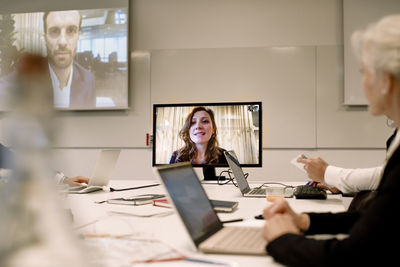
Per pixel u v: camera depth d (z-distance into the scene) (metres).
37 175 0.47
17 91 0.45
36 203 0.47
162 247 0.80
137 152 4.13
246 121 2.42
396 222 0.64
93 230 1.00
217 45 4.08
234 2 4.07
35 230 0.47
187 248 0.86
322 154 3.90
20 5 4.27
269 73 3.99
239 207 1.51
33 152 0.47
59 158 0.48
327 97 3.91
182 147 2.47
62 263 0.47
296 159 1.87
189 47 4.11
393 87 0.78
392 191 0.67
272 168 3.97
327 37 3.94
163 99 4.12
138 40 4.17
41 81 0.46
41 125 0.46
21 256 0.46
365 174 1.60
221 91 4.04
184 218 0.85
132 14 4.19
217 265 0.70
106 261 0.69
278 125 3.96
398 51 0.75
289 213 0.92
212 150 2.44
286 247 0.72
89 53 4.11
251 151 2.41
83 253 0.51
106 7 4.13
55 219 0.48
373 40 0.79
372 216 0.66
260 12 4.04
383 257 0.63
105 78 4.09
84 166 4.18
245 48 4.02
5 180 0.46
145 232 1.00
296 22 3.99
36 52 0.46
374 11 3.83
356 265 0.64
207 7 4.10
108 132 4.16
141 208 1.41
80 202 1.61
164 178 0.88
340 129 3.88
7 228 0.46
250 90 4.01
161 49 4.14
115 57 4.08
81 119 4.20
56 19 4.16
